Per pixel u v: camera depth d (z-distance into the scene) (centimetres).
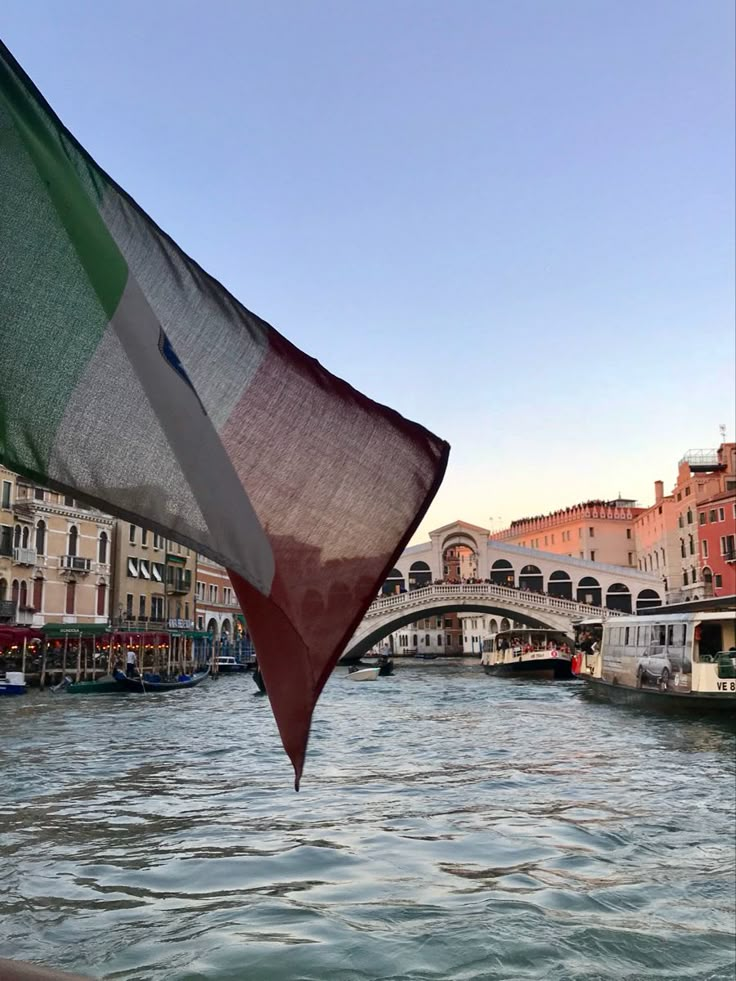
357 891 800
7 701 3284
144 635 4903
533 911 740
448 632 10725
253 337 264
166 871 870
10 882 832
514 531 10744
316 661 247
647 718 2577
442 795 1312
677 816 1156
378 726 2481
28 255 242
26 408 237
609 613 6003
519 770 1589
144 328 245
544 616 6100
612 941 670
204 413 247
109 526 4825
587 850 964
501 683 4738
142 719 2611
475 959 630
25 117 248
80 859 918
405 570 8250
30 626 4172
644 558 8275
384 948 649
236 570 242
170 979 595
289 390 263
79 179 254
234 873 862
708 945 668
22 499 4141
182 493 241
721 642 2722
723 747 1911
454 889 809
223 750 1869
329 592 252
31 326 240
